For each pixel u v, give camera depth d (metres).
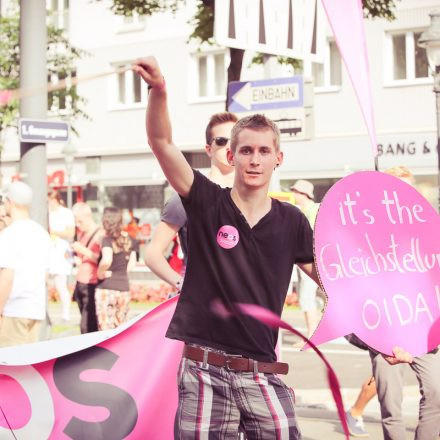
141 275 27.56
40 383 4.40
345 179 4.32
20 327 6.99
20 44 10.89
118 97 29.94
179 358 4.69
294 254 3.69
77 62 30.45
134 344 4.62
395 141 24.56
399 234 4.43
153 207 28.75
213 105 27.94
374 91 24.80
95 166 29.91
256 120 3.62
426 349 4.39
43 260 7.10
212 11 15.06
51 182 30.62
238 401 3.56
